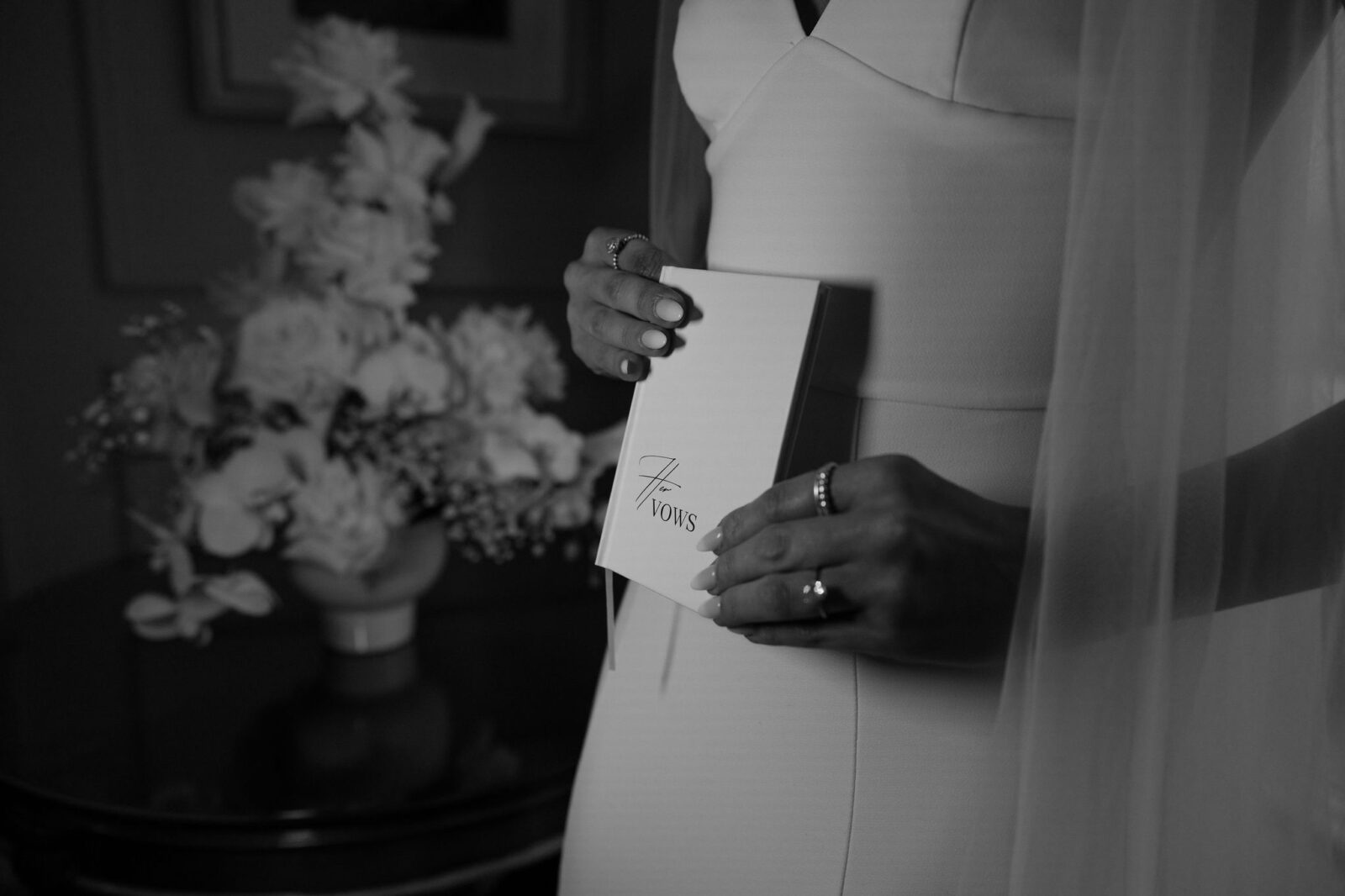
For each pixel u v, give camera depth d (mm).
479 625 1337
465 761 1008
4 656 1222
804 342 592
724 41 693
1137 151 499
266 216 1225
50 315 1524
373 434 1108
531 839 996
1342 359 570
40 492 1561
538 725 1083
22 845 943
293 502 1037
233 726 1062
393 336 1166
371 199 1198
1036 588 516
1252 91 539
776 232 653
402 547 1159
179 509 1153
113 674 1179
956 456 608
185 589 1080
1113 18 510
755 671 650
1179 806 539
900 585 505
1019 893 526
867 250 610
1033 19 567
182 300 1577
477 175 1680
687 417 634
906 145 595
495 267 1728
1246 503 531
